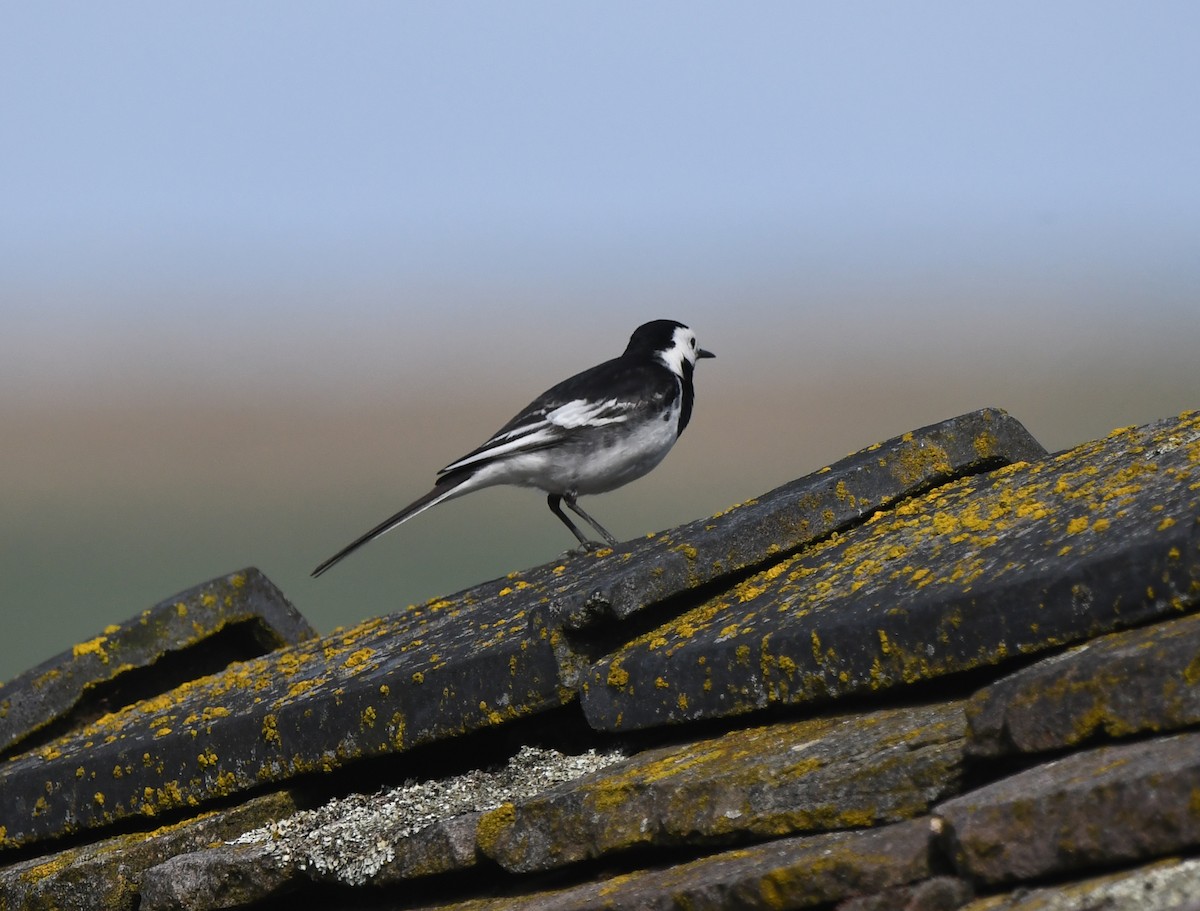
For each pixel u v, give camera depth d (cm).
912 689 676
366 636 1018
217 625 1209
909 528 789
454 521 7106
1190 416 791
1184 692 531
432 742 816
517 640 795
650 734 768
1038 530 686
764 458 9906
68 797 955
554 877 702
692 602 819
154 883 825
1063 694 557
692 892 599
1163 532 595
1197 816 490
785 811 622
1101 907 491
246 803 877
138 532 7688
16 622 5203
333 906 798
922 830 569
